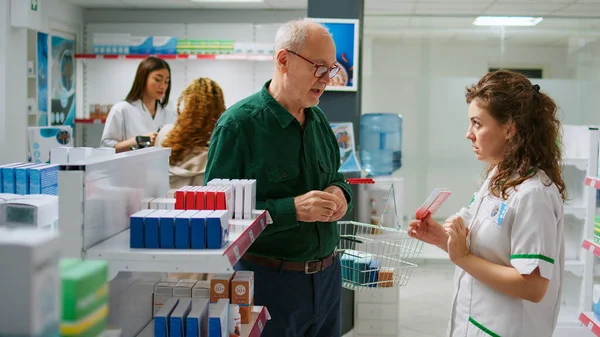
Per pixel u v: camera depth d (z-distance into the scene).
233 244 1.72
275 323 2.50
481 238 2.02
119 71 7.92
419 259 7.35
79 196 1.61
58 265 0.98
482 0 6.82
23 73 5.98
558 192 2.01
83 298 1.03
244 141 2.45
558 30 7.42
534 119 1.96
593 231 4.42
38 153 3.59
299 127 2.52
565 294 5.03
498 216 1.98
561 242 2.02
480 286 2.04
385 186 4.79
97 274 1.08
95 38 7.90
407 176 7.63
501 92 1.97
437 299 5.86
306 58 2.36
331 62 2.40
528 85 1.99
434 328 5.01
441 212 7.62
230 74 7.87
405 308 5.56
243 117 2.46
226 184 2.11
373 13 7.52
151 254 1.60
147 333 2.09
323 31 2.40
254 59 7.66
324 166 2.65
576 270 4.65
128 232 1.91
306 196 2.36
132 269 1.61
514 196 1.95
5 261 0.91
